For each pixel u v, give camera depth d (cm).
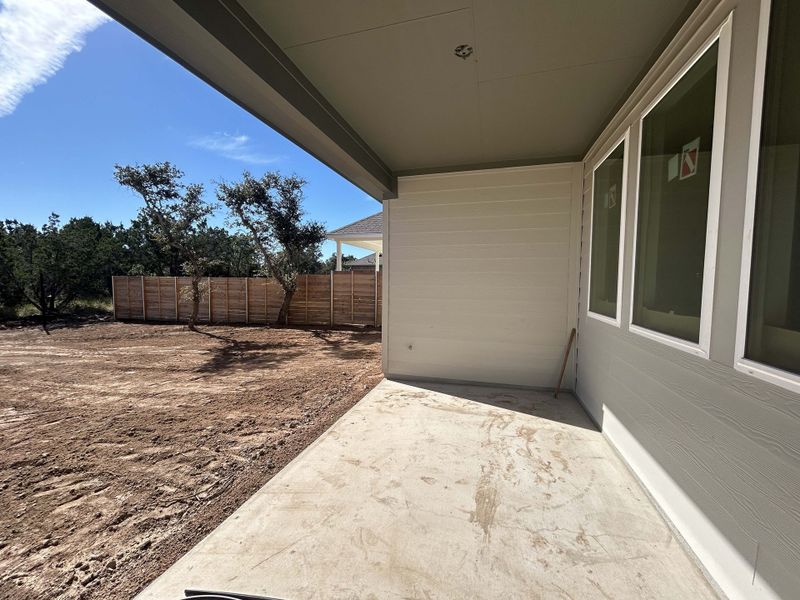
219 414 351
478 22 179
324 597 132
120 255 1580
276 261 987
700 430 150
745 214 123
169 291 1102
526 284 398
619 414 243
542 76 229
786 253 107
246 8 169
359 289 952
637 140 222
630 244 229
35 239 1314
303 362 584
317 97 248
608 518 179
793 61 105
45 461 258
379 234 1005
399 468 227
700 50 155
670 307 180
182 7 135
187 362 592
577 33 188
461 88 245
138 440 293
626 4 166
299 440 288
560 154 375
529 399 366
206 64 175
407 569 145
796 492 103
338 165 329
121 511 198
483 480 213
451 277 425
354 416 317
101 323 1088
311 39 193
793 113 105
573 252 380
